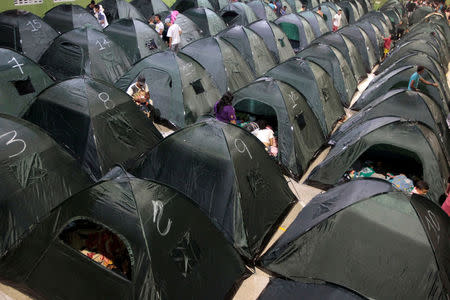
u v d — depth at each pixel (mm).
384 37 16031
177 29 10742
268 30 11766
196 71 7641
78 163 5102
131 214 3488
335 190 4898
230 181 4582
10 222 4199
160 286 3311
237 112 8133
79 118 5480
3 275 3754
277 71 8305
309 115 7020
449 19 21906
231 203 4555
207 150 4758
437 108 7410
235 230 4512
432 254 3604
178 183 4871
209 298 3711
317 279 3832
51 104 5688
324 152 7273
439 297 3475
